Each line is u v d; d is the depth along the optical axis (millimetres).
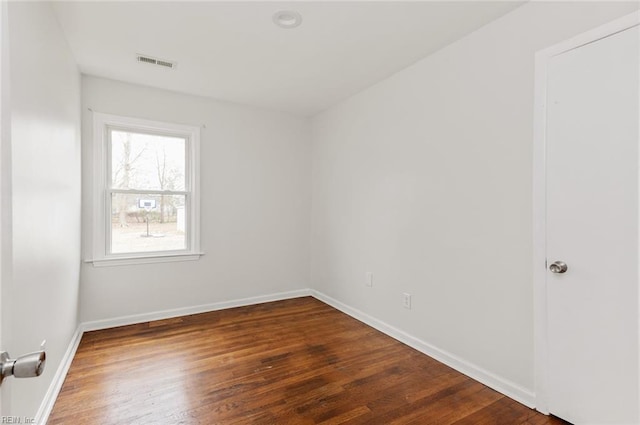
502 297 2014
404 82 2758
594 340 1610
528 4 1867
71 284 2404
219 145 3576
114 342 2684
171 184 3396
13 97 1269
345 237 3529
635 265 1478
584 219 1641
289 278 4066
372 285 3125
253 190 3797
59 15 1980
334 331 2984
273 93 3354
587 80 1621
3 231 668
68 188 2266
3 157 666
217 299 3594
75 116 2553
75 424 1681
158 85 3148
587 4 1621
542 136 1801
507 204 1983
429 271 2520
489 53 2084
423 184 2572
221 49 2447
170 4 1913
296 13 2000
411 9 1950
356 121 3355
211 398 1926
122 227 3168
